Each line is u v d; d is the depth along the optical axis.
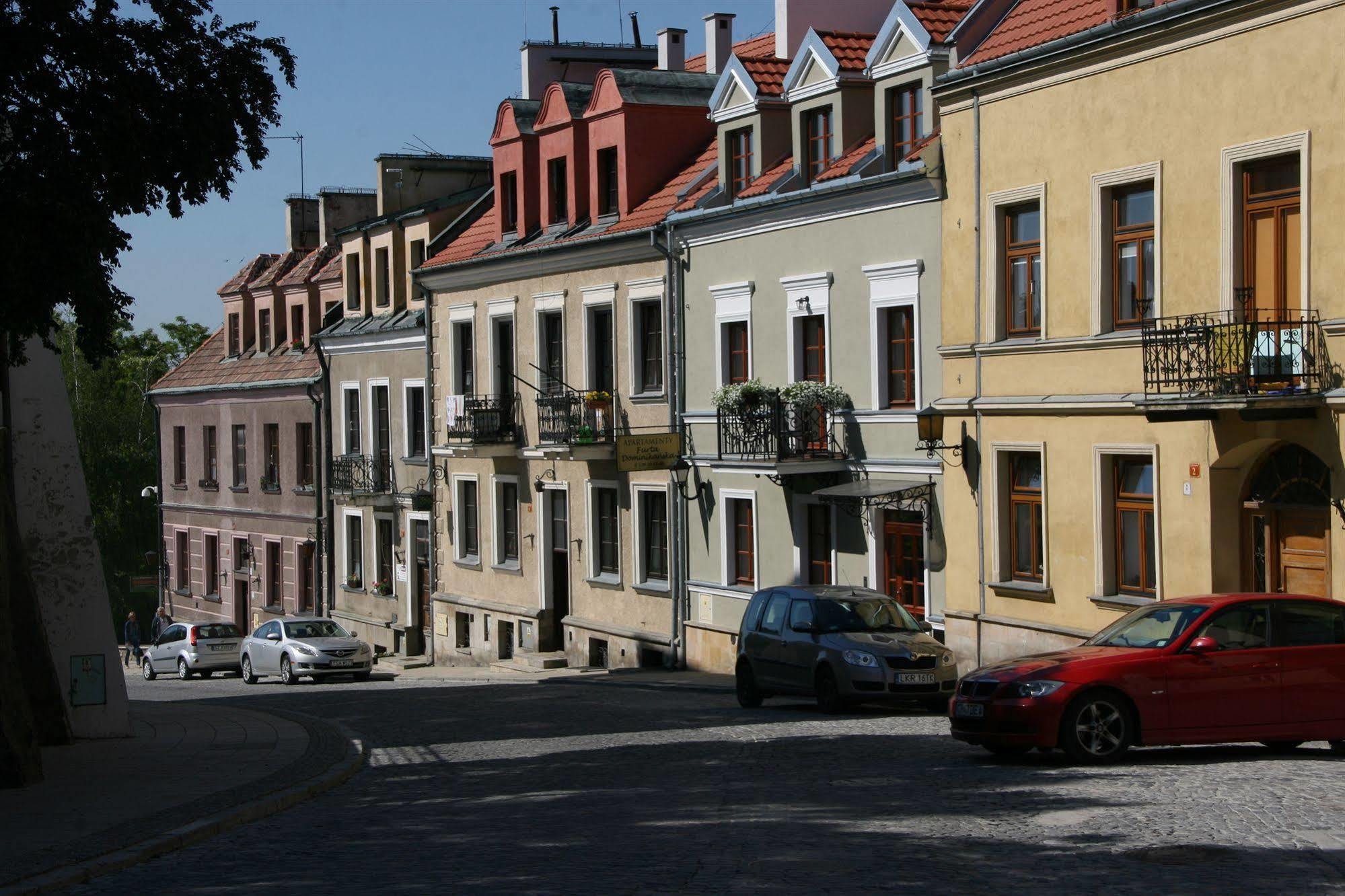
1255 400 18.31
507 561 40.25
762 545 30.03
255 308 56.66
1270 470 20.02
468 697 29.02
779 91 30.34
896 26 26.52
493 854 11.17
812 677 22.17
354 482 47.06
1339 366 18.27
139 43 15.36
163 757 18.70
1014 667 15.26
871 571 27.14
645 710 24.39
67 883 10.71
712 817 12.41
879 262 26.66
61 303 15.62
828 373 28.02
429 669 41.41
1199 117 20.23
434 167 49.22
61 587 21.30
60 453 21.48
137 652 57.16
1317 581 19.39
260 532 54.00
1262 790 12.39
